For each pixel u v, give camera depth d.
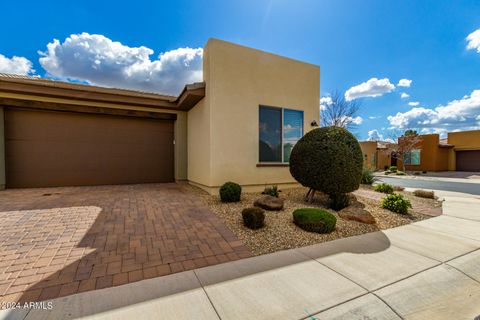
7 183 8.16
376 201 7.27
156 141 10.31
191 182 9.63
